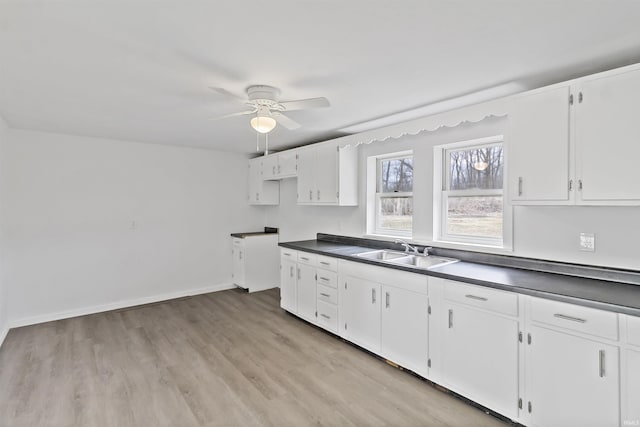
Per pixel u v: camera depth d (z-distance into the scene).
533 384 1.92
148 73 2.09
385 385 2.49
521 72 2.11
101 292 4.20
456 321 2.30
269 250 5.26
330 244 4.06
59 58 1.88
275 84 2.29
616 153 1.86
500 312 2.06
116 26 1.56
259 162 5.18
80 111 2.95
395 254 3.36
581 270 2.25
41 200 3.81
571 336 1.78
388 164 3.83
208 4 1.39
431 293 2.45
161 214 4.64
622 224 2.12
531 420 1.94
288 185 5.17
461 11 1.45
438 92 2.47
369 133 3.39
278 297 4.82
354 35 1.65
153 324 3.74
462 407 2.22
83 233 4.08
